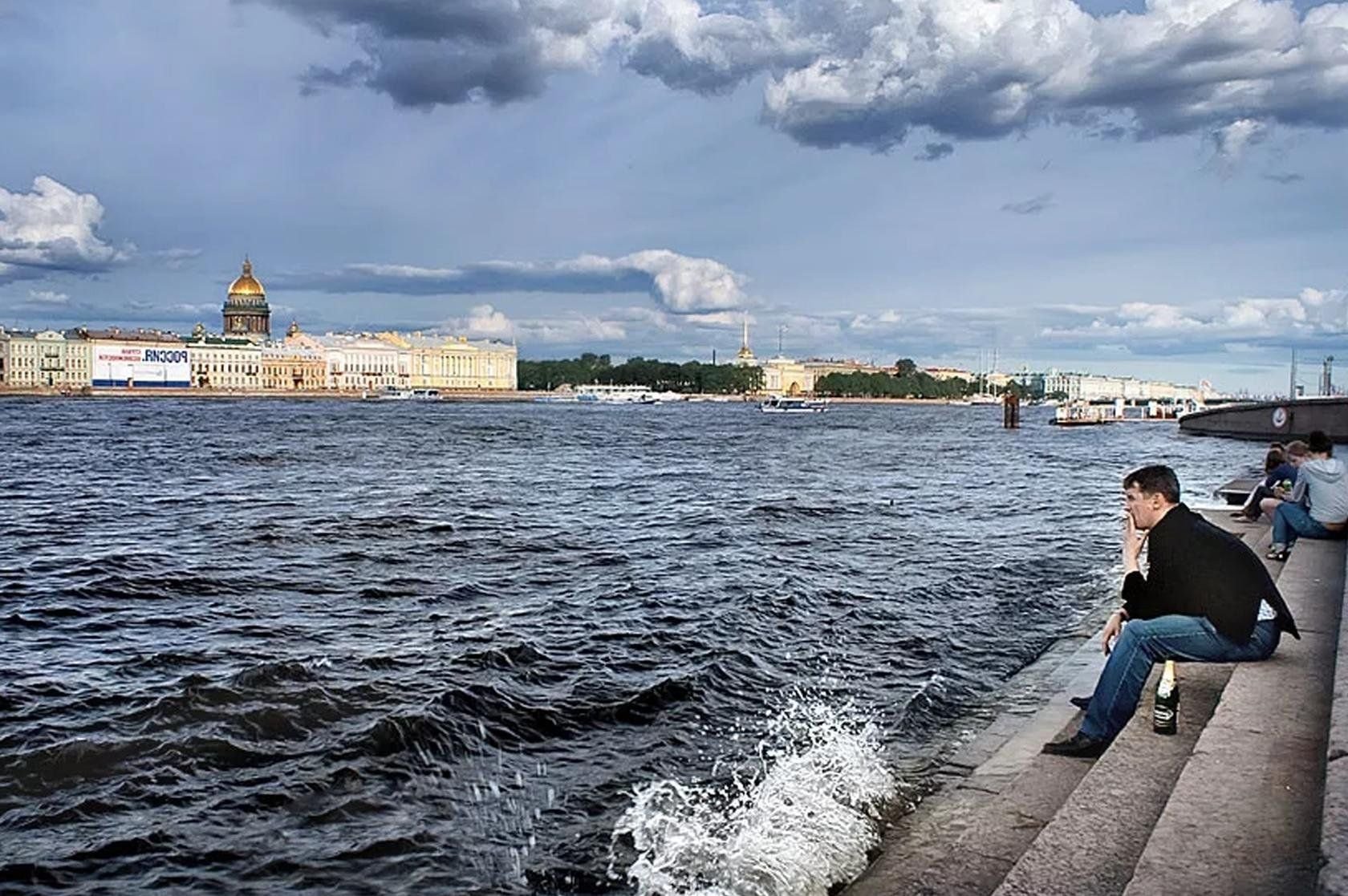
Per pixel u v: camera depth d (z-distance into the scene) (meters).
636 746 9.25
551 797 8.05
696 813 7.67
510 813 7.78
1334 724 5.94
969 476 44.75
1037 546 22.67
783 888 6.42
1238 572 7.38
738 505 30.66
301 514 27.03
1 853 7.14
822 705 10.52
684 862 6.81
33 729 9.55
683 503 31.41
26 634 13.48
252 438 69.06
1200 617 7.37
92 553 20.17
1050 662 12.19
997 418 172.88
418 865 6.98
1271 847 5.08
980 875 5.79
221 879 6.83
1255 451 71.44
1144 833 5.56
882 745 9.20
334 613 14.84
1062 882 5.06
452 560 19.78
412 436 74.75
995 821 6.41
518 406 190.50
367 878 6.83
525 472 44.31
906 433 98.75
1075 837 5.51
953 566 19.75
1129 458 61.41
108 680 11.20
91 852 7.18
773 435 89.31
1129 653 7.39
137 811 7.81
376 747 9.09
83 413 113.06
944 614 15.17
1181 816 5.41
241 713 9.95
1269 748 6.34
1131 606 7.78
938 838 6.72
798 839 6.98
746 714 10.21
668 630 13.55
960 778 8.20
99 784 8.30
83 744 9.11
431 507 29.28
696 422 123.50
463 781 8.38
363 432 79.50
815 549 21.64
